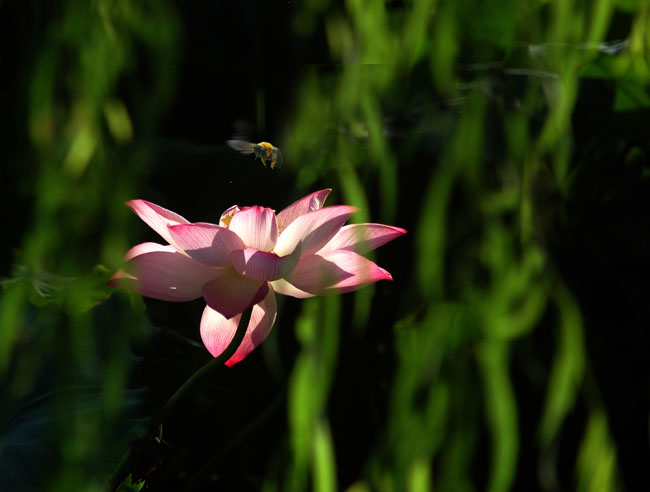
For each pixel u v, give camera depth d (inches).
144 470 60.2
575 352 60.9
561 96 60.9
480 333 60.5
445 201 59.2
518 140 61.2
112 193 58.1
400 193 68.5
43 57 57.3
